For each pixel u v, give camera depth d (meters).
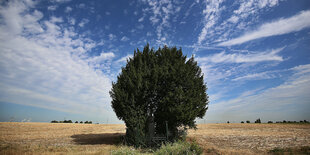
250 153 15.31
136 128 20.98
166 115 22.14
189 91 21.97
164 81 23.55
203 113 23.92
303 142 20.31
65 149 16.33
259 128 43.94
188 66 24.17
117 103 22.72
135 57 26.30
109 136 28.66
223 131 37.88
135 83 22.66
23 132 31.53
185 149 13.34
